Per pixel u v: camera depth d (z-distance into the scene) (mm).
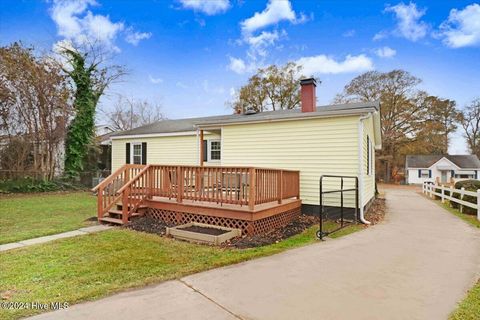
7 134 13711
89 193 14219
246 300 3016
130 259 4332
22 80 13531
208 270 3918
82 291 3188
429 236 6039
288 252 4816
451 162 33656
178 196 6770
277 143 8844
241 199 5938
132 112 33969
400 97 30047
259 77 30562
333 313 2748
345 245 5293
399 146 32000
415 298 3084
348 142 7754
